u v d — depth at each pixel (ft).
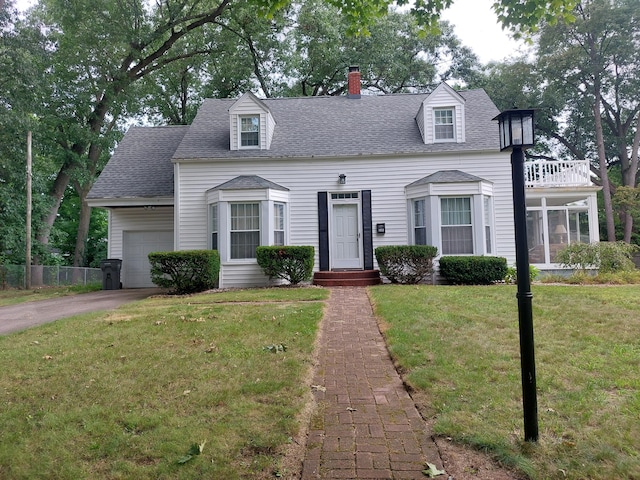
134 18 64.75
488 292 28.55
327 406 11.55
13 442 9.55
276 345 16.51
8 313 28.99
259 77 77.20
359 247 41.93
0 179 56.24
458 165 41.60
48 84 59.67
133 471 8.39
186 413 10.82
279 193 40.70
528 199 49.90
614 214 82.94
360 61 77.51
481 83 87.71
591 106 79.00
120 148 52.06
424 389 12.25
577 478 7.95
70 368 14.43
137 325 20.76
